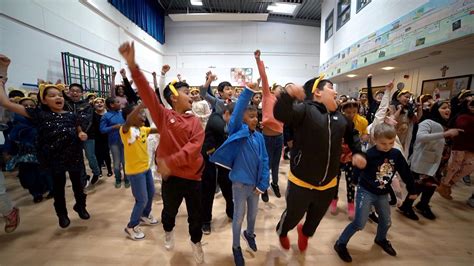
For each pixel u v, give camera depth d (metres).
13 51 4.06
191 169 1.57
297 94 1.35
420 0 3.94
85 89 5.77
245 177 1.64
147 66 10.72
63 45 5.32
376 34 5.39
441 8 3.47
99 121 3.59
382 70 6.50
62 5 5.26
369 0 5.85
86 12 6.18
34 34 4.51
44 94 2.06
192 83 12.98
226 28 12.74
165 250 1.91
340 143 1.49
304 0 10.41
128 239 2.06
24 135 2.72
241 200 1.66
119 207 2.69
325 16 10.08
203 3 11.23
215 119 2.19
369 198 1.80
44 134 2.05
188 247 1.96
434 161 2.45
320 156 1.43
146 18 10.27
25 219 2.40
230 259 1.81
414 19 4.07
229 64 12.94
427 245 2.02
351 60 6.79
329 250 1.94
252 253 1.88
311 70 13.08
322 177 1.47
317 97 1.51
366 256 1.87
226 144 1.65
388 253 1.90
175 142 1.50
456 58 4.59
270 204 2.81
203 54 12.87
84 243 2.00
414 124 3.35
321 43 10.77
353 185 2.52
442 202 2.92
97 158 3.69
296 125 1.46
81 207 2.34
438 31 3.54
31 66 4.43
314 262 1.78
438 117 2.81
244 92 1.61
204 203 2.13
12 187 3.33
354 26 6.75
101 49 6.86
